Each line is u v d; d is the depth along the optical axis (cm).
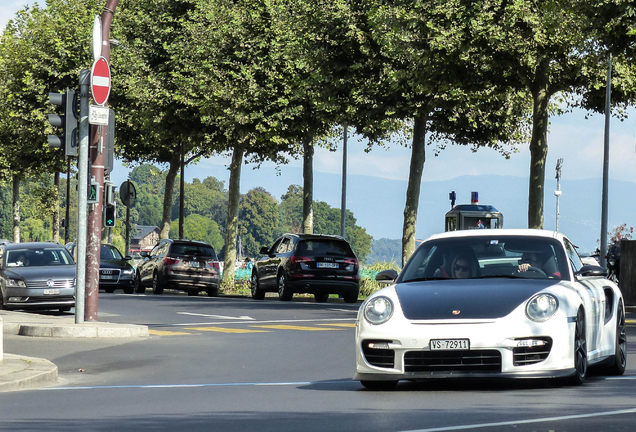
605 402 2314
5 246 6900
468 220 11056
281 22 9731
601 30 5728
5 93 14175
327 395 2614
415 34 7069
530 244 2919
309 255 7962
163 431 2045
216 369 3466
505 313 2519
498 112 9350
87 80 4731
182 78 10544
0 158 16200
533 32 6756
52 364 3322
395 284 2809
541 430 1911
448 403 2359
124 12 12019
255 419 2189
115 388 2944
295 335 4784
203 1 10656
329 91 8531
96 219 4944
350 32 8138
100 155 4900
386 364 2572
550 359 2498
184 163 13462
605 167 8531
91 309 4972
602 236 8569
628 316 6075
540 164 7700
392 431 1956
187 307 7038
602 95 8344
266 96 9838
